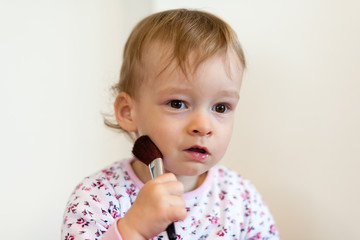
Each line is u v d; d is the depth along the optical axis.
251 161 1.06
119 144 1.13
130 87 0.74
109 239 0.58
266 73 1.01
